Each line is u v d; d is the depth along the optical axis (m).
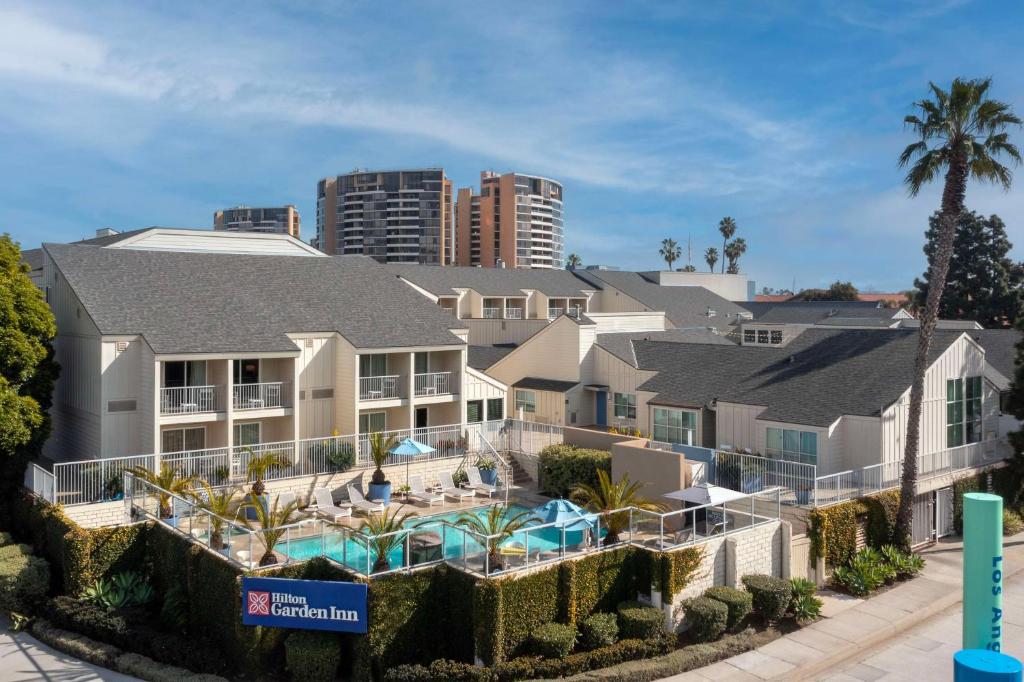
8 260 31.12
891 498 30.03
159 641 22.22
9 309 30.02
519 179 167.38
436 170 166.25
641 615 22.56
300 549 23.61
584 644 22.39
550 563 22.38
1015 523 34.31
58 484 28.22
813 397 34.31
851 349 37.44
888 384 33.00
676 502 29.16
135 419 32.06
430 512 31.53
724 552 25.02
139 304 33.72
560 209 179.00
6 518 30.56
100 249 37.38
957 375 35.19
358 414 36.94
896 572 28.03
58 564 26.09
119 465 29.73
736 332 67.81
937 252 29.08
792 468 30.08
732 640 22.89
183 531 25.38
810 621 24.83
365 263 46.16
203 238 47.66
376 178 167.25
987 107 27.70
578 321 47.31
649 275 93.44
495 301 73.94
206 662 21.42
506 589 21.17
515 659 20.95
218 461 31.73
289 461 32.69
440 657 21.92
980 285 77.38
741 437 36.28
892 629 24.34
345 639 21.20
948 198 28.61
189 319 33.69
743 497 25.55
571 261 165.12
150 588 25.48
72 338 34.31
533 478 37.78
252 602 21.08
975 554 10.43
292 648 20.50
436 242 166.38
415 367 39.81
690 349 44.75
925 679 21.09
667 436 40.50
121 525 25.91
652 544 24.33
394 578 21.11
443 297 70.88
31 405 30.02
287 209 189.00
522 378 50.97
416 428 37.69
